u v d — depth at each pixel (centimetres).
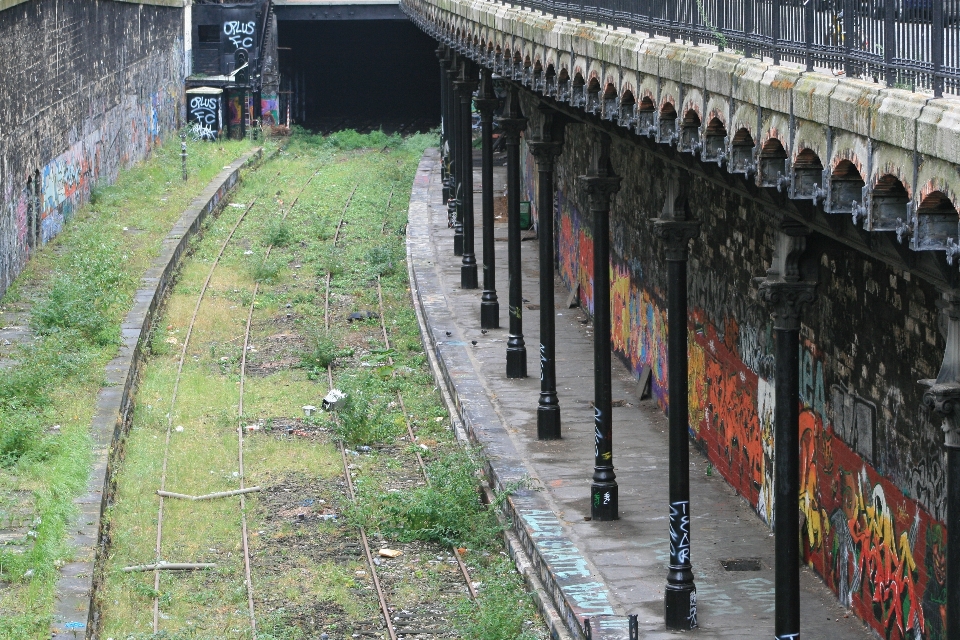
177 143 5841
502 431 2284
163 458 2208
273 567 1808
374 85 8300
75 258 3325
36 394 2317
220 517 1973
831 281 1580
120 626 1589
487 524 1953
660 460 2128
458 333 2948
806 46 1063
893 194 942
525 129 2572
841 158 983
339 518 1986
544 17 1969
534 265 3628
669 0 1407
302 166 5741
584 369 2677
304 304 3344
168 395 2575
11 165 3158
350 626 1630
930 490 1327
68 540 1767
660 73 1356
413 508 1934
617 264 2723
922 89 904
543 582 1722
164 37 5759
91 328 2744
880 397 1449
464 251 3384
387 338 3050
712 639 1499
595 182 1845
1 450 2075
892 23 937
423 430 2423
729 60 1187
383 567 1820
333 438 2353
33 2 3428
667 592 1528
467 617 1609
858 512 1525
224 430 2392
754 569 1700
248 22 6362
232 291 3469
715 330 2069
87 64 4203
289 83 7025
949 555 999
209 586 1742
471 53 2830
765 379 1831
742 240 1909
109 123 4584
